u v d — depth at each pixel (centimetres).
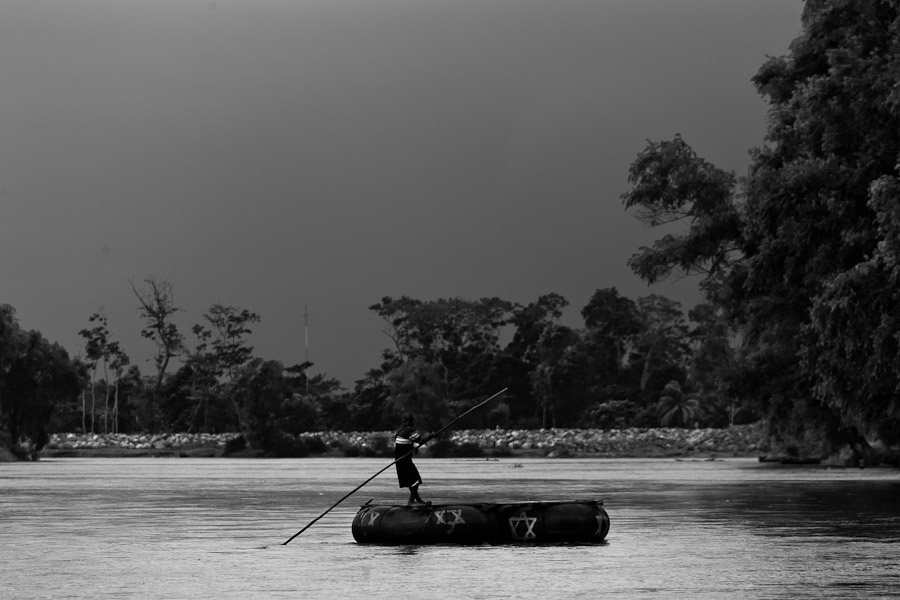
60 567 4738
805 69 12450
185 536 6147
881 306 9275
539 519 5369
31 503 9400
